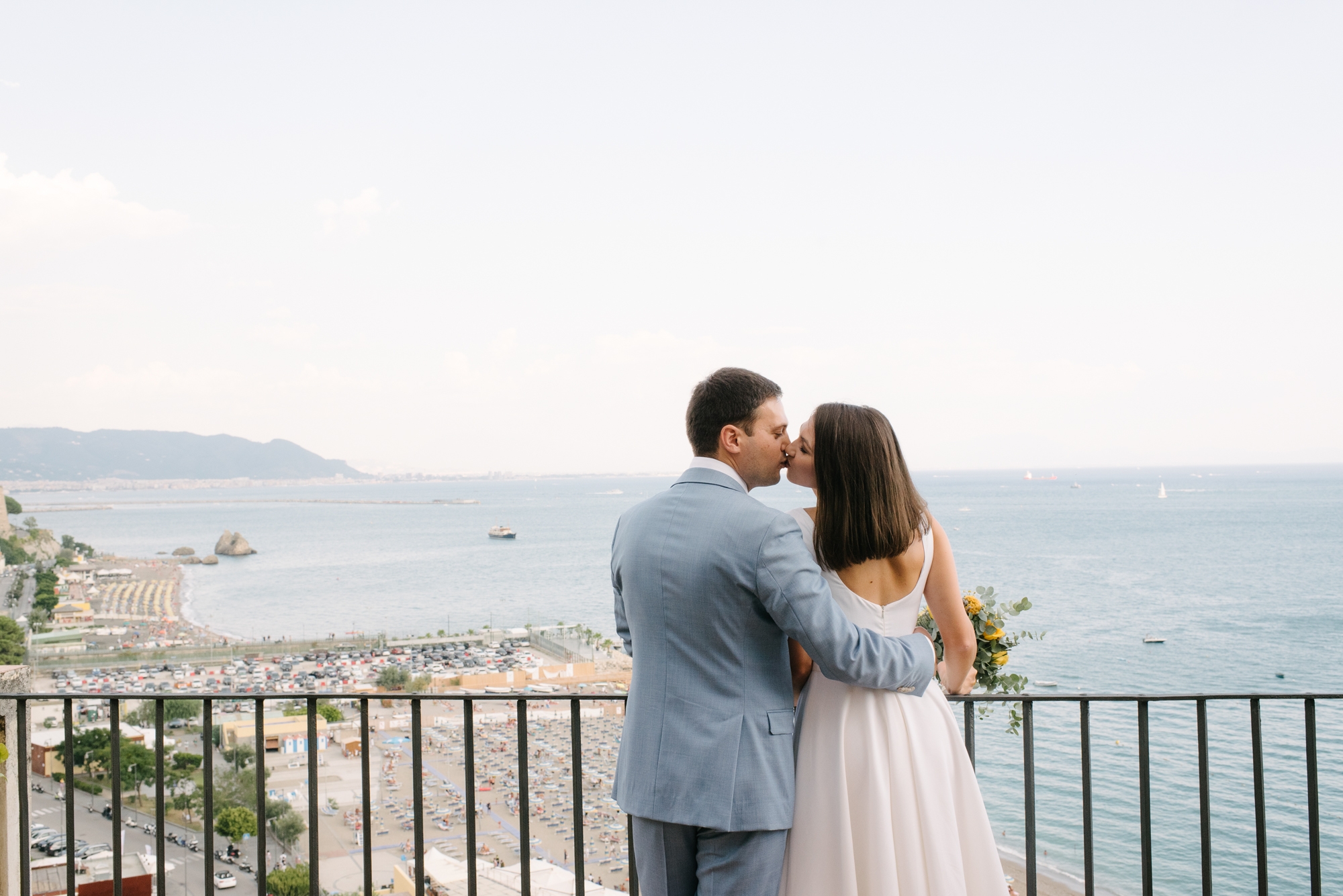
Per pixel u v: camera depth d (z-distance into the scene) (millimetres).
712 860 1697
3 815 2715
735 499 1752
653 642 1745
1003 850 14477
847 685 1881
